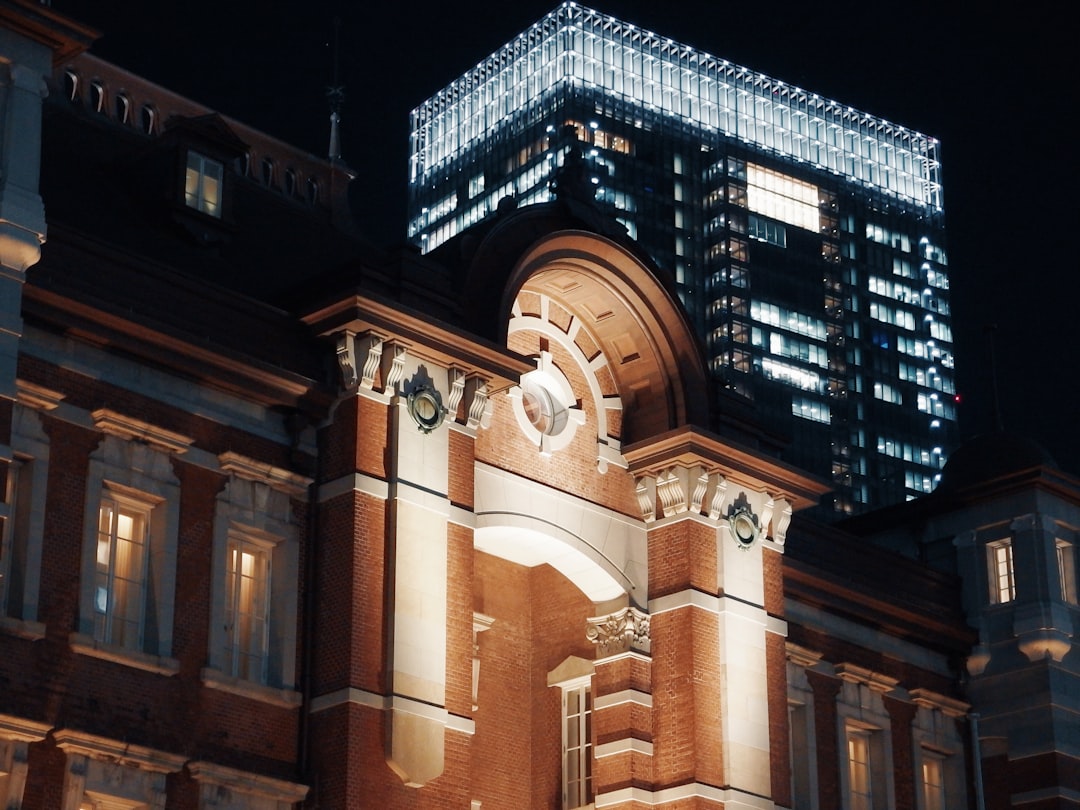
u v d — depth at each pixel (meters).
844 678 41.84
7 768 27.20
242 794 29.80
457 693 32.16
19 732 27.38
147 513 30.56
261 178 39.75
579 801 36.53
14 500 28.75
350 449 32.25
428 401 33.31
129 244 33.12
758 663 37.22
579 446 37.09
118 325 30.20
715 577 37.16
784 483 38.72
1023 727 43.56
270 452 32.19
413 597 31.84
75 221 32.69
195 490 31.00
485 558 37.69
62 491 29.19
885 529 47.50
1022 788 43.25
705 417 37.84
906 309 160.88
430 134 160.75
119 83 38.09
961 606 45.41
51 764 27.81
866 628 42.94
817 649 41.50
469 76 158.38
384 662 31.28
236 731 30.20
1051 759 43.00
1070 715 43.78
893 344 158.50
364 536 31.80
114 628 29.58
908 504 47.06
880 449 153.88
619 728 35.97
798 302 153.00
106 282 30.53
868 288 159.00
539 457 36.25
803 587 41.38
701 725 35.75
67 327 29.72
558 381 37.25
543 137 148.25
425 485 32.75
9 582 28.22
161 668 29.47
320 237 38.53
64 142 35.41
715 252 149.50
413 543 32.19
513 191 149.62
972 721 44.03
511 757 37.12
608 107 148.88
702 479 37.19
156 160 35.19
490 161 153.12
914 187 166.88
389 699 30.95
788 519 39.09
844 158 162.62
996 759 43.91
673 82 153.62
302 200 40.53
